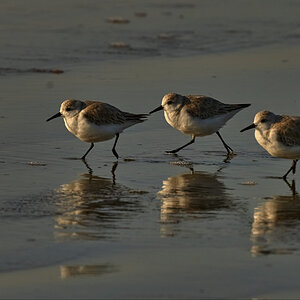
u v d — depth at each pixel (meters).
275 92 21.22
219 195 13.45
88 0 34.12
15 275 9.60
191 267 9.98
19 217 11.81
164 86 21.61
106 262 10.09
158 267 9.96
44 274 9.65
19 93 20.42
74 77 22.34
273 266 10.09
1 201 12.62
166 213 12.31
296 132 14.26
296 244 10.96
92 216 12.02
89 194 13.28
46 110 19.02
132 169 15.16
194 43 27.67
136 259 10.21
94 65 23.98
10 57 24.17
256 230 11.56
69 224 11.58
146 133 18.02
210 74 23.33
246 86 21.83
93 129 15.68
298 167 15.51
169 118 16.73
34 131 17.50
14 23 28.83
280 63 25.06
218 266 10.04
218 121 16.66
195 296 9.13
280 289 9.38
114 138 17.48
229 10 33.97
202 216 12.22
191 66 24.38
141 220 11.90
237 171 15.16
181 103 16.58
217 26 30.56
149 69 23.73
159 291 9.23
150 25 30.05
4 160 15.32
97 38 27.38
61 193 13.28
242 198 13.31
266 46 27.64
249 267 10.04
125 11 32.53
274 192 13.74
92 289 9.25
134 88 21.31
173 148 16.84
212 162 15.80
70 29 28.45
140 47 26.64
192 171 15.09
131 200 13.01
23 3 32.41
